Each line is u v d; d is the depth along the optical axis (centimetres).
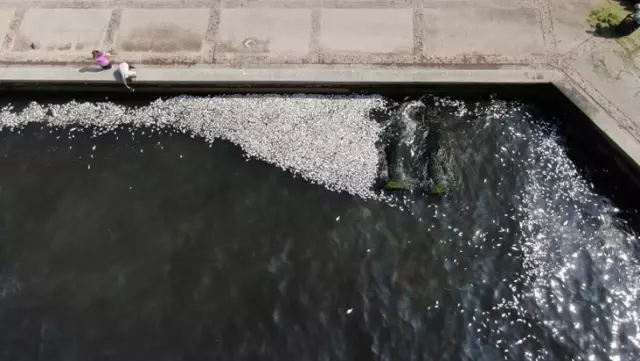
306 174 1178
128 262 1105
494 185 1147
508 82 1188
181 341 1026
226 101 1256
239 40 1271
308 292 1059
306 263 1088
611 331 1001
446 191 1140
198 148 1220
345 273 1074
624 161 1122
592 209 1114
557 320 1014
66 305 1068
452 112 1228
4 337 1041
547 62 1203
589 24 1236
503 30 1248
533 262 1068
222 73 1227
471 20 1263
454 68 1214
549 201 1127
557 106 1213
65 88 1268
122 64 1220
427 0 1291
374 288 1057
